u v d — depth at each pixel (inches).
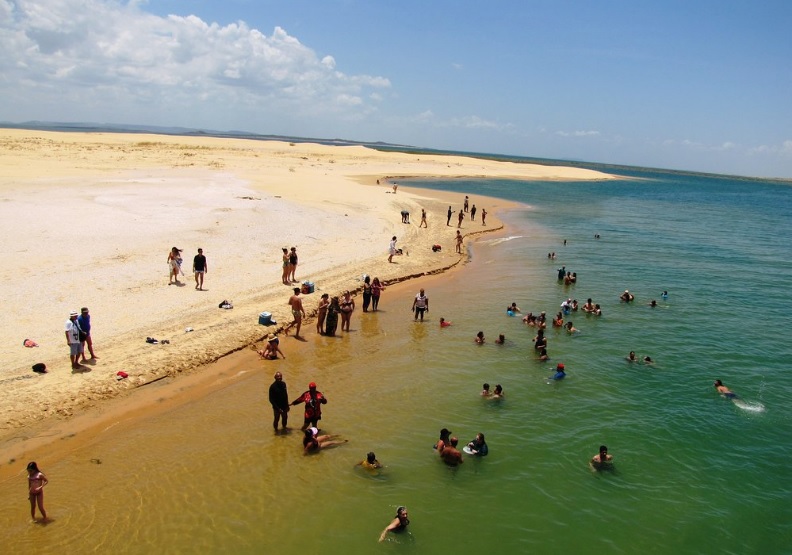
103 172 2030.0
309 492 459.2
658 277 1284.4
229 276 994.1
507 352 789.2
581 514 449.1
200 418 566.9
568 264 1401.3
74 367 612.7
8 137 2997.0
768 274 1352.1
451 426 578.2
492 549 404.5
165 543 393.4
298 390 639.8
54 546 385.4
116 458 489.4
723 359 788.0
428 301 1026.1
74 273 892.0
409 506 447.8
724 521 447.8
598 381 702.5
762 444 567.2
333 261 1184.2
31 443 494.9
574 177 5315.0
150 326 744.3
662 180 7381.9
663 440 566.9
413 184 3238.2
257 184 2105.1
